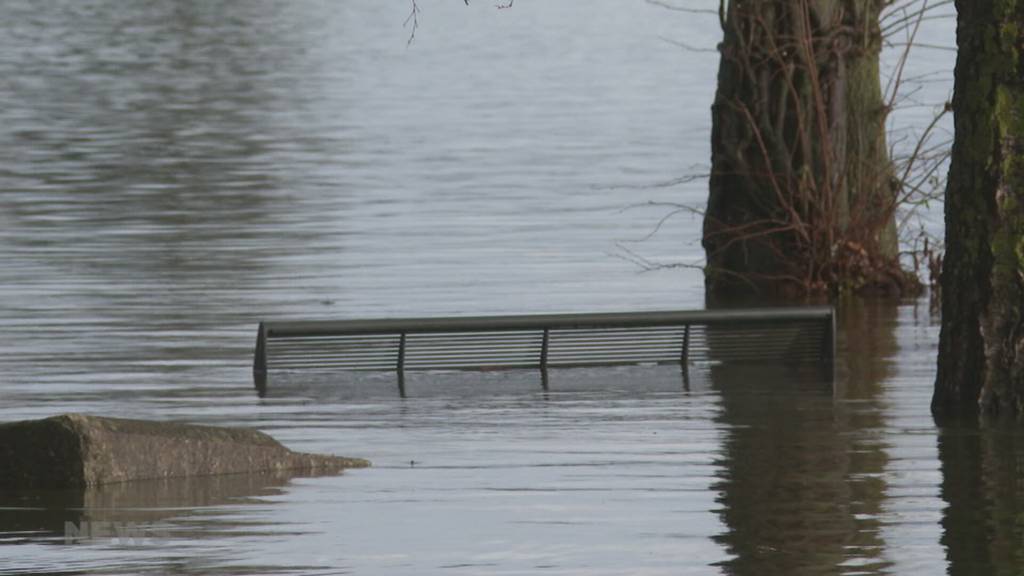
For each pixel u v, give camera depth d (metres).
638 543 26.09
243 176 78.75
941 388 35.94
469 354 41.25
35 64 141.88
